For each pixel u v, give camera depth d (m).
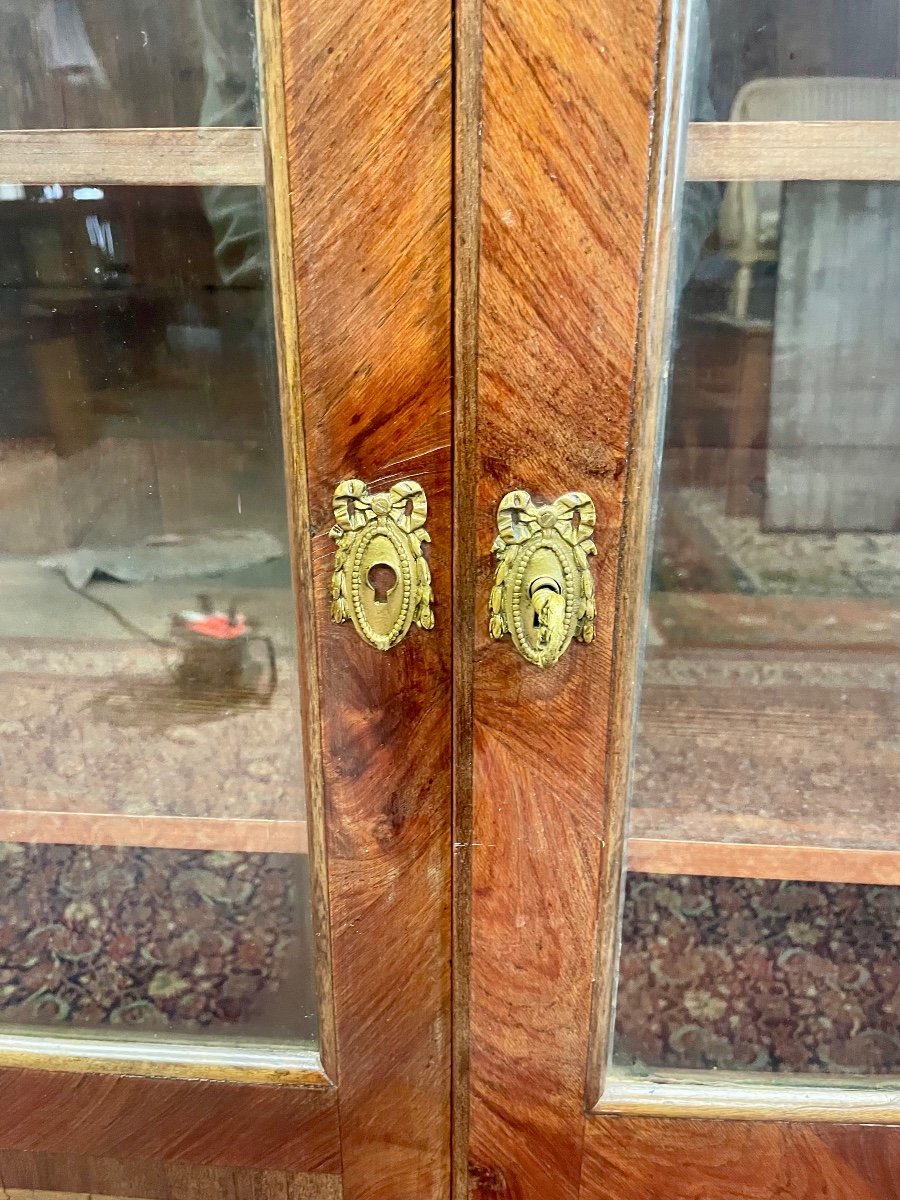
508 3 0.39
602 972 0.55
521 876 0.53
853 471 0.51
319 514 0.47
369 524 0.47
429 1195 0.62
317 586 0.49
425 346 0.44
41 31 0.47
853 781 0.56
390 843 0.54
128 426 0.54
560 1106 0.58
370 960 0.56
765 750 0.56
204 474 0.54
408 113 0.41
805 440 0.50
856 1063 0.59
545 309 0.43
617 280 0.42
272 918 0.60
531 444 0.45
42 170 0.50
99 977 0.63
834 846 0.57
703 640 0.53
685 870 0.57
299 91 0.41
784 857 0.57
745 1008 0.59
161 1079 0.61
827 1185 0.59
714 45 0.43
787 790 0.56
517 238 0.42
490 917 0.54
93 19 0.46
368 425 0.46
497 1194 0.61
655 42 0.39
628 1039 0.59
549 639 0.47
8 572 0.59
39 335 0.54
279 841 0.59
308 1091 0.60
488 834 0.52
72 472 0.56
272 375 0.49
